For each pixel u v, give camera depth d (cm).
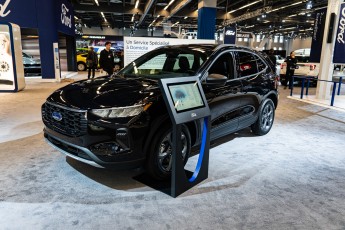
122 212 246
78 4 2295
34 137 449
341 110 746
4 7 1184
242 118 417
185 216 243
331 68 891
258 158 385
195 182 299
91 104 271
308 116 670
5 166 336
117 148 263
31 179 303
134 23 3359
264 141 463
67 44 1847
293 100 913
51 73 1305
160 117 279
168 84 248
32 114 608
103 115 262
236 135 495
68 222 230
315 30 1077
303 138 486
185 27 3284
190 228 226
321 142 465
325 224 236
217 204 264
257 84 438
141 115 268
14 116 586
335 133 522
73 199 265
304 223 237
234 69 396
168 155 300
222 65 379
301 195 285
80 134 268
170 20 3138
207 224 232
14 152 382
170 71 376
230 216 244
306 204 268
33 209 247
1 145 409
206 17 1602
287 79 1206
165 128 285
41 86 1123
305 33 3934
